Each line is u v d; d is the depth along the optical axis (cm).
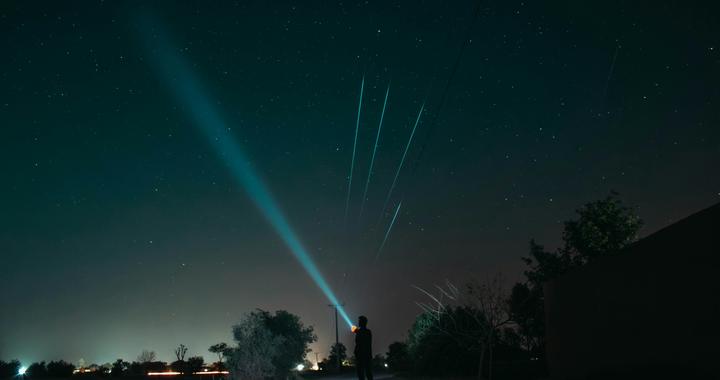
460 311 3384
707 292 862
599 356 1392
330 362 7200
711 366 853
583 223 2898
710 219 850
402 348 5306
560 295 1812
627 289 1194
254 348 2720
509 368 2927
